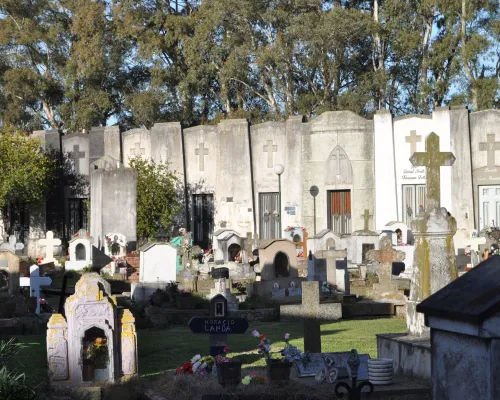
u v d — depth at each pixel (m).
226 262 37.16
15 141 50.84
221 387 13.62
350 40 59.44
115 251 41.38
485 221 46.22
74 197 52.78
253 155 50.12
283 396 13.05
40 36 64.81
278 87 63.03
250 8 59.97
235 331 14.92
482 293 8.05
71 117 65.81
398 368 14.98
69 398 13.77
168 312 24.53
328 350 18.03
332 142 48.28
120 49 65.88
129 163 50.25
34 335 21.92
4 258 27.17
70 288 32.06
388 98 63.09
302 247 43.69
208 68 62.53
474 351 7.84
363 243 40.50
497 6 58.72
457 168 46.41
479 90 58.19
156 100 63.00
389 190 47.50
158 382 14.87
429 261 15.80
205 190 51.09
